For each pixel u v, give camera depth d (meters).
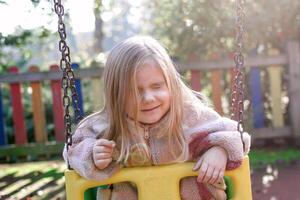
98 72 6.07
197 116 2.09
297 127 6.32
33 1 4.64
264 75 6.64
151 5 8.15
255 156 5.84
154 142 2.08
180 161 2.05
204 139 2.00
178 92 2.03
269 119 6.68
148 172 1.97
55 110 6.21
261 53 6.38
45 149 6.18
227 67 6.17
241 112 2.04
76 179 1.97
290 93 6.32
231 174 1.99
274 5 6.40
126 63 1.94
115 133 2.04
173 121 2.01
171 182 1.97
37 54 9.88
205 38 6.70
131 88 1.93
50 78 6.14
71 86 2.07
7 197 4.16
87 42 15.97
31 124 7.21
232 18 6.40
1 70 7.79
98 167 1.92
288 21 6.44
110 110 2.01
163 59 1.98
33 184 4.68
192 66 6.20
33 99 6.23
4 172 5.34
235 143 1.95
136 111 1.95
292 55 6.26
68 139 1.98
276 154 5.91
